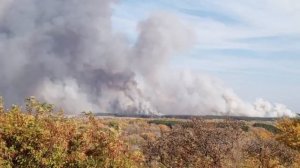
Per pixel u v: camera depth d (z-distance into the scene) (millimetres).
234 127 39375
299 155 49281
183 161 36688
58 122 18609
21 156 17438
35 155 17328
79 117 20594
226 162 37625
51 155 17812
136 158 20875
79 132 19484
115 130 20344
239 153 40750
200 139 36625
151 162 37312
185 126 38375
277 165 44219
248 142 45375
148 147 37844
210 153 36438
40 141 17703
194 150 36656
